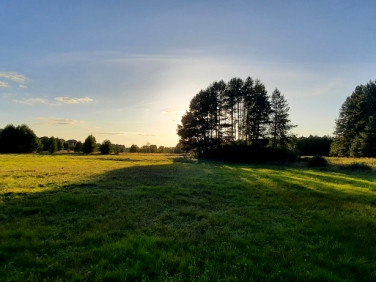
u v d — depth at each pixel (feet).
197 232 31.81
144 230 32.19
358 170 126.52
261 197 55.42
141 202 47.75
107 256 23.52
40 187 60.29
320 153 353.10
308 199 53.31
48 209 40.81
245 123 235.20
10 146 303.89
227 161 202.80
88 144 345.31
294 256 24.80
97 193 54.80
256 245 28.17
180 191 59.21
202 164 165.78
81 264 22.16
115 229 31.86
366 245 28.32
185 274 20.97
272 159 185.88
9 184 62.34
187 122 247.91
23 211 39.37
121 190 59.11
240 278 20.21
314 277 20.59
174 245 26.73
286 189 65.51
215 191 61.31
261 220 38.06
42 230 30.76
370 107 271.28
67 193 53.62
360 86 295.69
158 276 20.24
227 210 43.98
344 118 290.35
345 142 276.82
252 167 147.95
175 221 36.94
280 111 224.94
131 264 22.13
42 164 133.59
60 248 25.79
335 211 44.57
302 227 34.55
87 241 27.58
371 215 42.47
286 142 225.35
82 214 39.22
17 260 22.52
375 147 231.09
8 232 29.32
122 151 494.59
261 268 22.20
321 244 28.35
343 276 21.54
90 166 126.21
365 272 22.06
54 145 359.66
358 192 62.69
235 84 235.81
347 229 33.96
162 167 128.57
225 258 24.14
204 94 242.58
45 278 19.70
